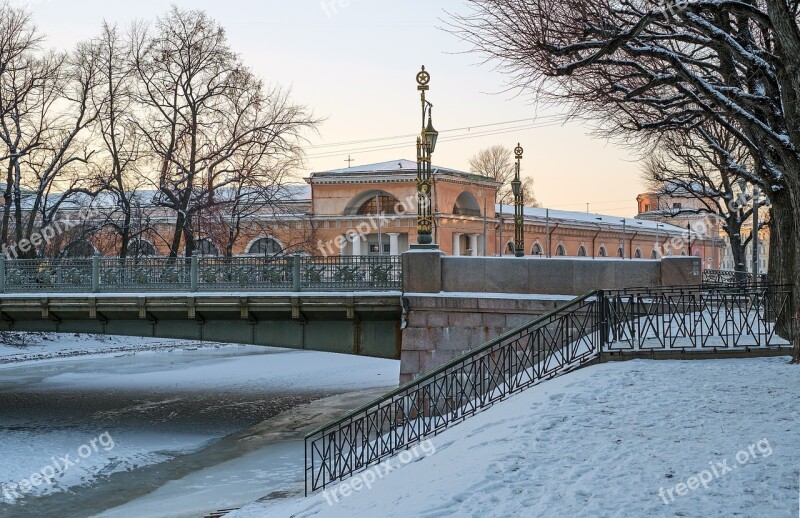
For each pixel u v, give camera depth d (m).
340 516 11.23
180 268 25.91
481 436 12.98
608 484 9.76
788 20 13.05
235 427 28.58
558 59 18.84
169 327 26.56
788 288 17.98
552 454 11.15
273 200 46.66
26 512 19.28
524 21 18.27
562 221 73.56
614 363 15.85
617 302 17.72
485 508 9.68
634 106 21.91
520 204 33.78
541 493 9.86
